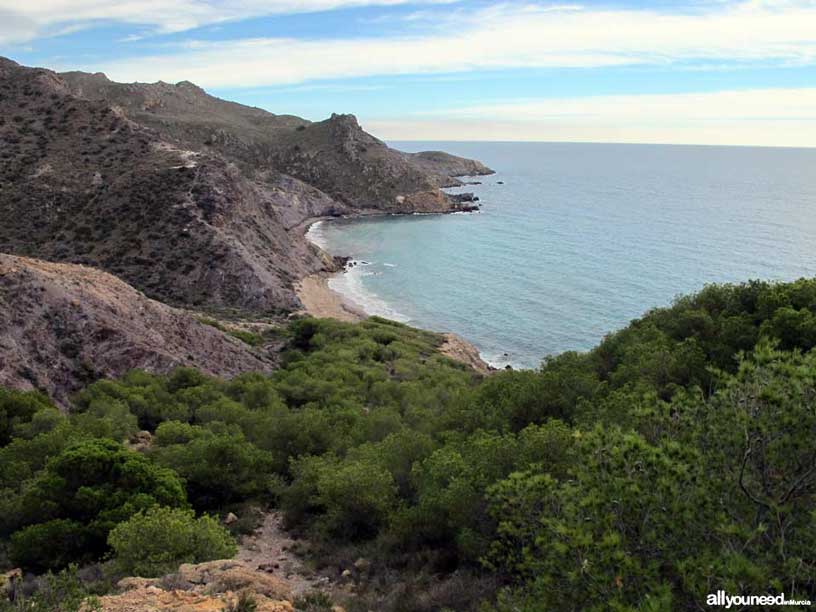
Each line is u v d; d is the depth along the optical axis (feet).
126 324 140.87
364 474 56.18
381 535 51.67
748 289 92.63
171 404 107.34
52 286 133.18
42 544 49.83
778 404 25.21
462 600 37.42
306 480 63.16
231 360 161.17
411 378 150.00
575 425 53.78
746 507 25.27
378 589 43.09
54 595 31.48
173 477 61.26
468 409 77.82
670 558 23.93
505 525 31.12
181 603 33.14
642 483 25.61
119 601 32.99
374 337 198.80
